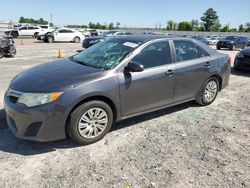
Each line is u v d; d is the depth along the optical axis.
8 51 12.76
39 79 3.67
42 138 3.45
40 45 23.19
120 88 3.90
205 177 3.14
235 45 27.00
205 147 3.85
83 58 4.57
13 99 3.57
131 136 4.12
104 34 21.31
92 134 3.79
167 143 3.93
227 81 6.03
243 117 5.09
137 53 4.20
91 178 3.05
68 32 29.08
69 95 3.45
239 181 3.10
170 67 4.57
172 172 3.22
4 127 4.28
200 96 5.39
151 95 4.36
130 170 3.23
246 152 3.76
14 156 3.46
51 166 3.27
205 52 5.36
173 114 5.10
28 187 2.87
